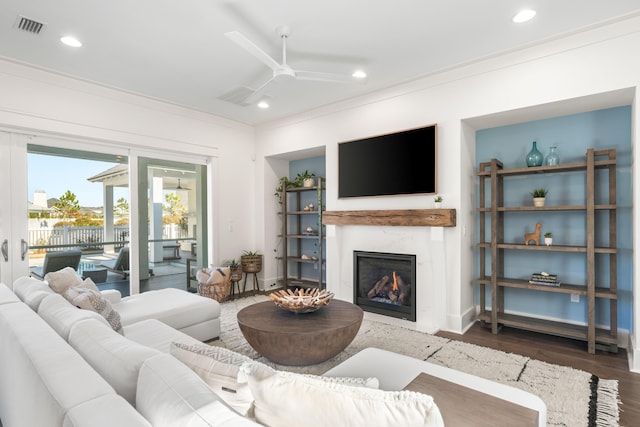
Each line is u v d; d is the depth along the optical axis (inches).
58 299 72.9
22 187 128.9
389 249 149.9
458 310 131.7
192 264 186.1
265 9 92.6
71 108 136.4
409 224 139.5
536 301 136.6
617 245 120.0
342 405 32.8
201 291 174.1
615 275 112.3
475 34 106.5
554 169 121.4
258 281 207.8
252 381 37.0
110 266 153.7
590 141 123.8
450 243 133.5
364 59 123.0
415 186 140.5
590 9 93.5
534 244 133.8
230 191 197.0
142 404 36.7
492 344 119.6
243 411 40.2
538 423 45.7
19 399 47.3
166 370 38.9
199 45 111.8
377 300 153.4
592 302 111.3
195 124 179.3
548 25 101.7
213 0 88.4
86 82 139.5
